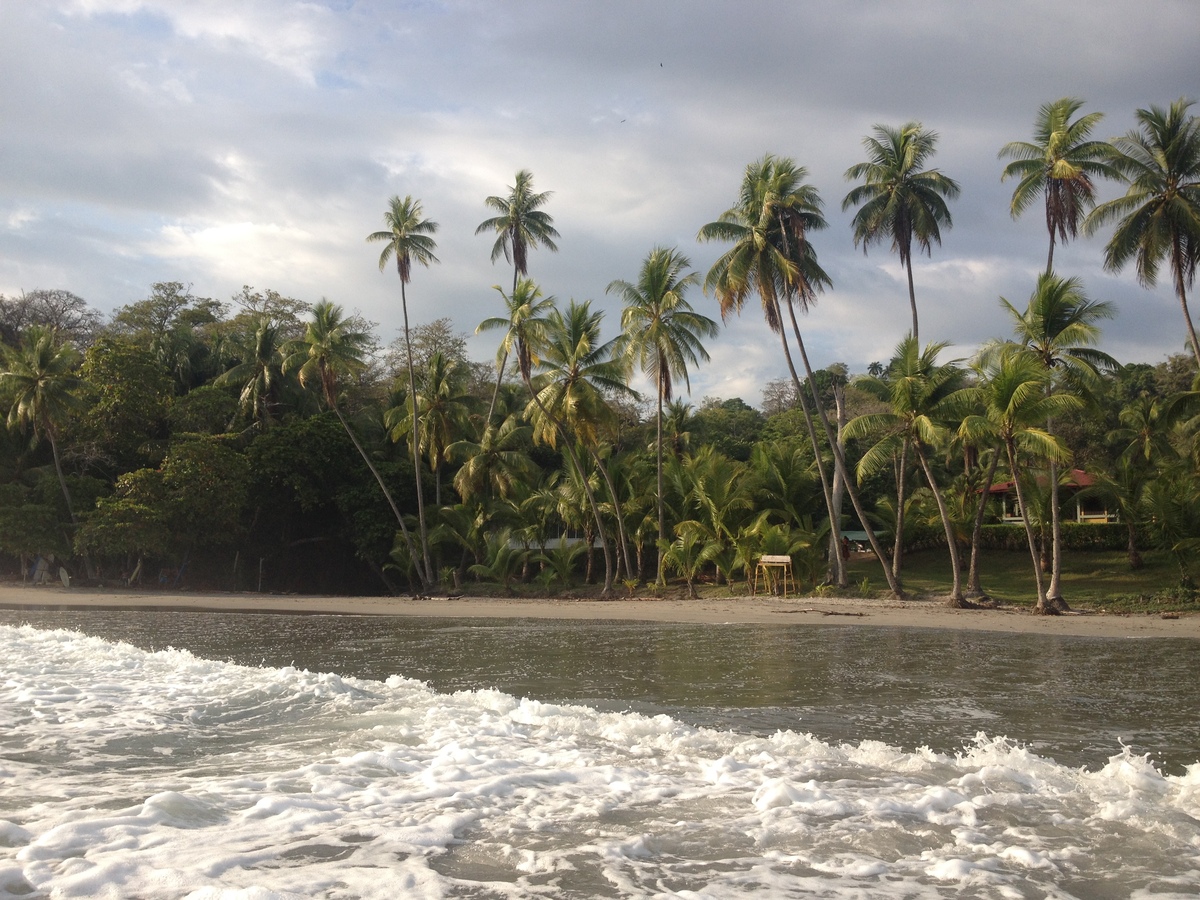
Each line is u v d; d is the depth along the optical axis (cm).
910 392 2784
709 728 920
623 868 475
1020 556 3975
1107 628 2108
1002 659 1524
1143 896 434
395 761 726
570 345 3528
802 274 3177
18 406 4009
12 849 502
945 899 430
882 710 1027
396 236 3959
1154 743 842
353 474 4400
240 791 636
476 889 443
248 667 1354
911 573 3872
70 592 3625
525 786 648
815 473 4081
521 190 4188
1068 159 2798
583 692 1179
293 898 426
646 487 4103
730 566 3469
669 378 3569
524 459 4109
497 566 3816
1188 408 2767
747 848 508
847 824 552
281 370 4541
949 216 3228
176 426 4406
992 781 657
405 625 2314
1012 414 2552
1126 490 3588
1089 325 2502
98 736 849
